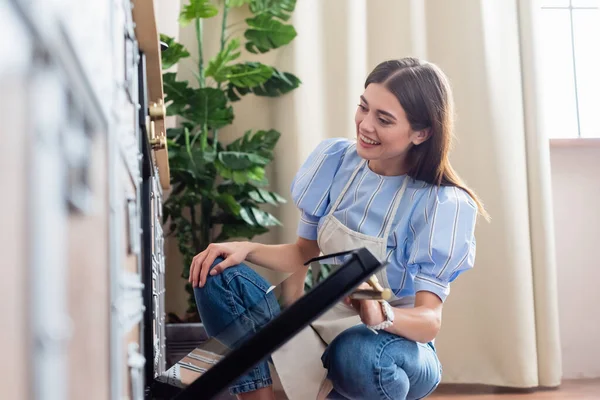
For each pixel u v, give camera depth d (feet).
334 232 4.96
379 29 9.23
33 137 0.98
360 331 4.49
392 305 4.88
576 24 10.31
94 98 1.55
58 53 1.11
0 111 0.83
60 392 1.05
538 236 8.89
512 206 8.77
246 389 4.46
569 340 9.57
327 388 4.60
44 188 1.01
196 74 8.69
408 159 4.88
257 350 2.94
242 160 8.05
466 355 8.84
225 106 8.24
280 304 3.57
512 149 8.87
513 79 8.96
